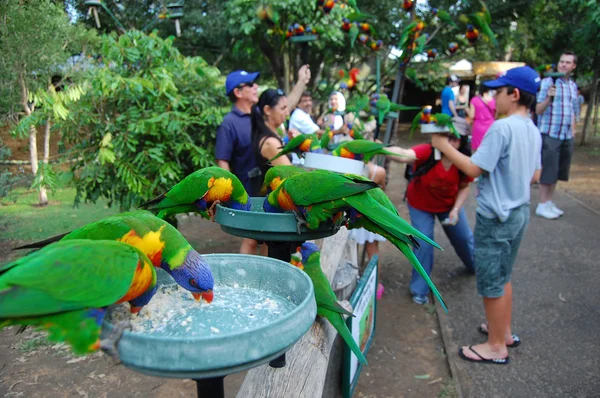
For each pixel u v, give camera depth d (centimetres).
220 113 449
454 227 490
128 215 147
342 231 332
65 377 329
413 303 457
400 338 390
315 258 208
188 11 1026
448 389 318
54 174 433
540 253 566
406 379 333
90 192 448
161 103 431
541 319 409
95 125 426
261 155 334
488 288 332
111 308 133
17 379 326
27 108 761
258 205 244
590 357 350
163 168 423
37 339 382
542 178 703
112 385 321
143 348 96
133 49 420
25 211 779
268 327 102
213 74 481
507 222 315
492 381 326
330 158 253
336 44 897
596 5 992
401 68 450
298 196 176
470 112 751
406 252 192
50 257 107
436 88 1112
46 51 740
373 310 341
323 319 214
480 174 322
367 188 174
